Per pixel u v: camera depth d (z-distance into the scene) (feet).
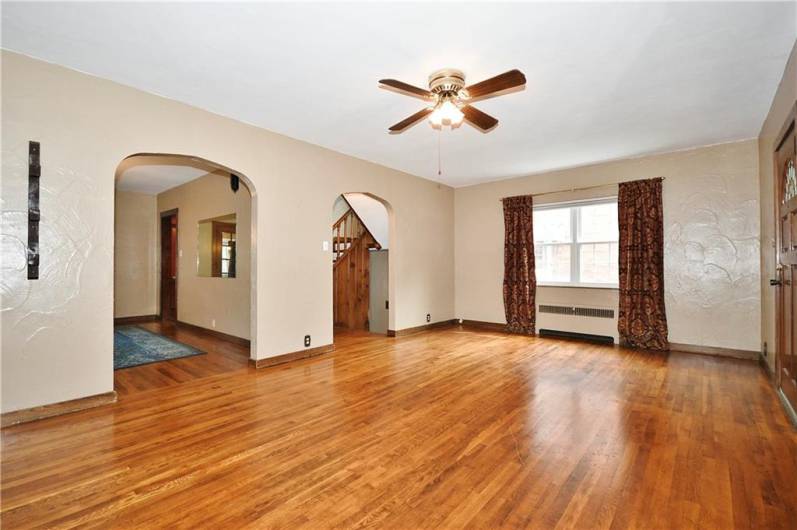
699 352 15.19
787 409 9.19
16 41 8.10
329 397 10.21
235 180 16.98
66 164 9.14
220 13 7.20
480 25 7.56
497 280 21.12
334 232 23.65
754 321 14.15
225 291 17.88
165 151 10.83
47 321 8.86
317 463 6.85
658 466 6.72
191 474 6.48
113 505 5.65
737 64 9.03
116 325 22.08
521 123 12.66
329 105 11.38
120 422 8.58
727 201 14.66
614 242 17.47
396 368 13.04
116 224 23.06
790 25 7.53
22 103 8.57
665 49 8.39
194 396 10.26
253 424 8.49
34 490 6.01
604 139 14.25
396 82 8.16
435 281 21.24
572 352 15.40
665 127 13.07
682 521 5.29
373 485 6.17
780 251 10.41
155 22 7.48
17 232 8.50
